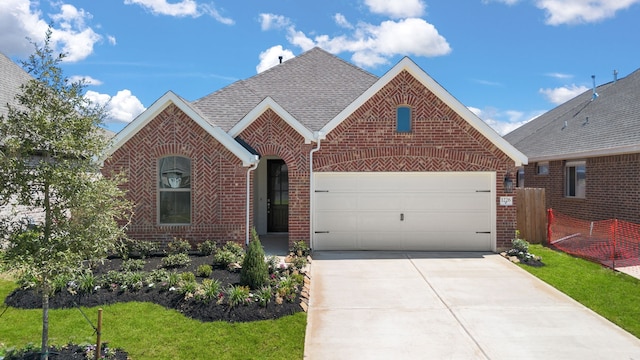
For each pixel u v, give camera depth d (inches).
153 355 250.1
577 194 702.5
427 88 528.4
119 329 279.4
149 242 474.9
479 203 540.7
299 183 531.8
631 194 568.7
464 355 259.9
